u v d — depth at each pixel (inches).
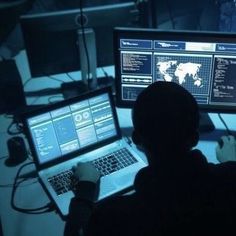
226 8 86.1
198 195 38.9
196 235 39.0
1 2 113.7
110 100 70.7
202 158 40.3
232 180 40.9
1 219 61.4
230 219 39.6
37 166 66.8
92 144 70.7
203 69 68.9
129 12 85.4
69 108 67.6
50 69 88.0
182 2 84.1
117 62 70.2
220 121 78.2
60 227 59.9
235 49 66.0
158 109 39.7
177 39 66.4
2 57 100.3
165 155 39.9
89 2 104.0
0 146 76.0
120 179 65.0
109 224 40.5
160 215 38.7
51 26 82.0
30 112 65.0
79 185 60.6
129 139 74.0
